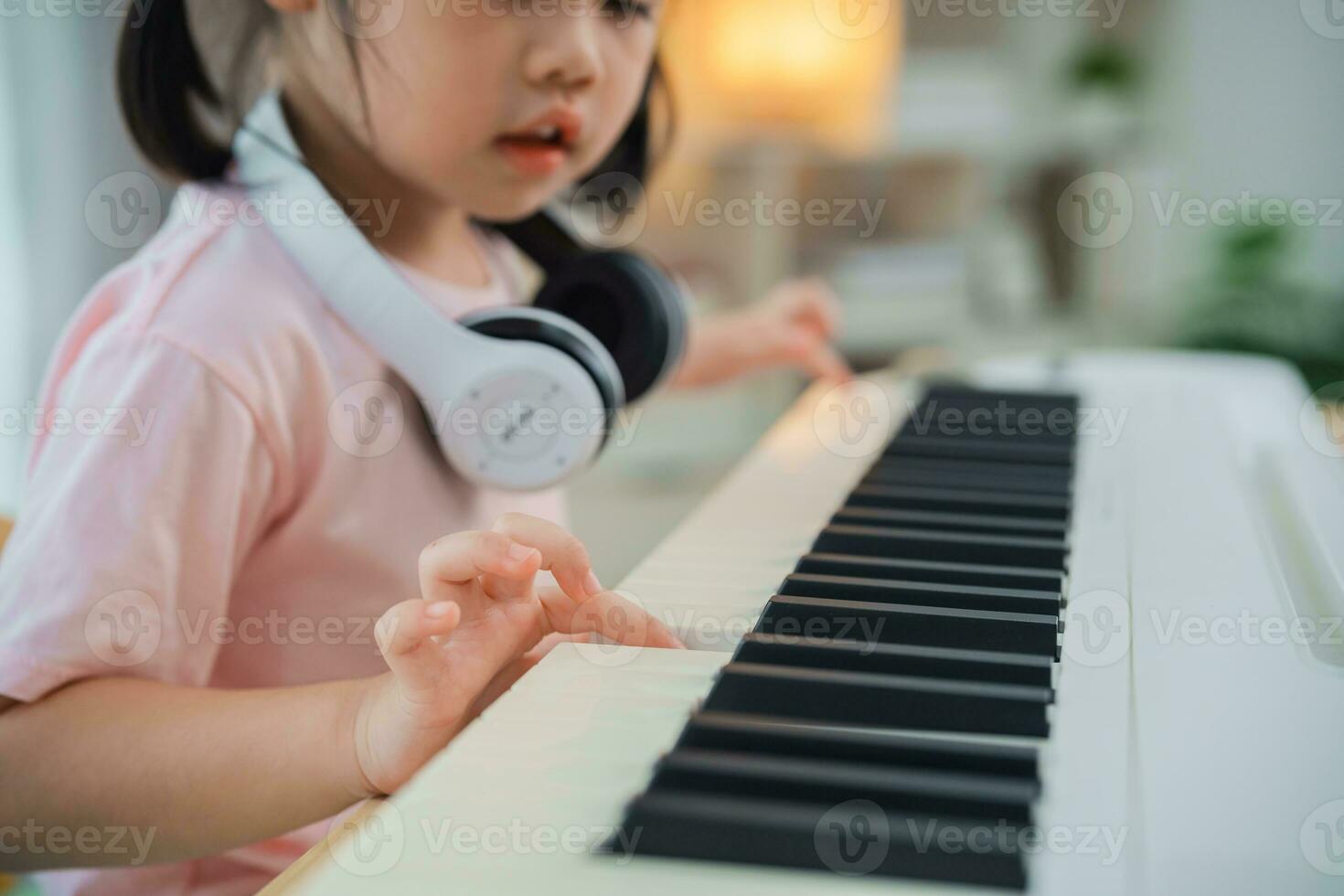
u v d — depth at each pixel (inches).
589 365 23.0
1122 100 93.4
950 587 17.6
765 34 87.0
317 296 24.1
